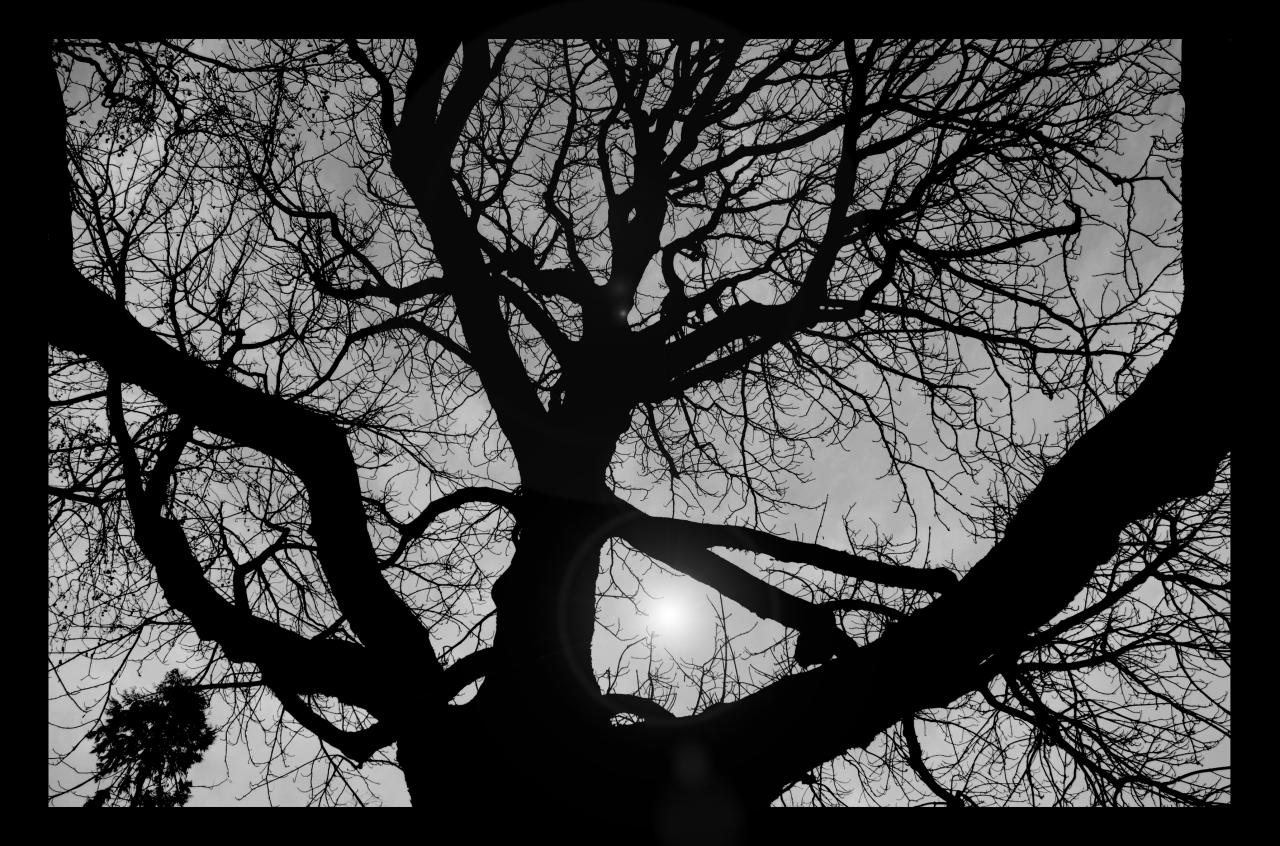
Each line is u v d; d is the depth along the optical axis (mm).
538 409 6133
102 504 6312
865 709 4023
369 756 5375
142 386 4789
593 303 6805
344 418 6898
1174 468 3896
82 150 5973
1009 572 4020
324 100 7082
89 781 5891
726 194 7992
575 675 4941
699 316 7926
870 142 7582
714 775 4008
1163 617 6008
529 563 5457
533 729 4516
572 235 7441
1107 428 4148
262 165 6816
